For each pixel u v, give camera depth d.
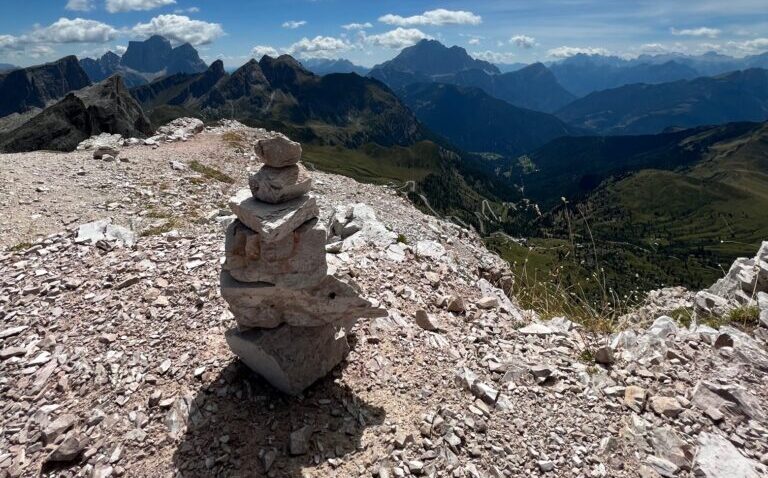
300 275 7.84
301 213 7.73
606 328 12.52
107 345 9.79
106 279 12.38
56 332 10.41
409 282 13.29
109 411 8.20
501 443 7.80
